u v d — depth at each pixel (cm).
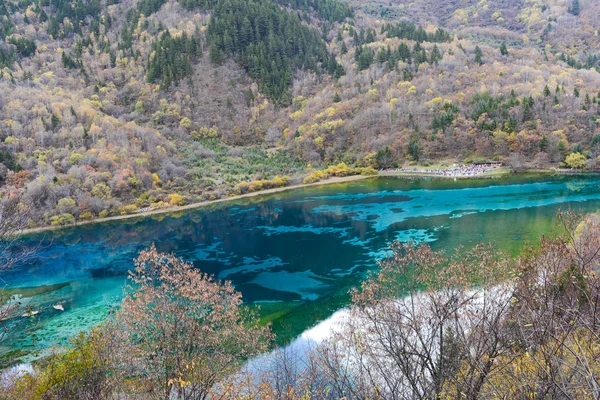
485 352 970
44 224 7669
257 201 9100
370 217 6681
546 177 8988
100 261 5581
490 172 9894
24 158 8781
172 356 1602
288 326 3219
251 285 4247
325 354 1736
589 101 11094
